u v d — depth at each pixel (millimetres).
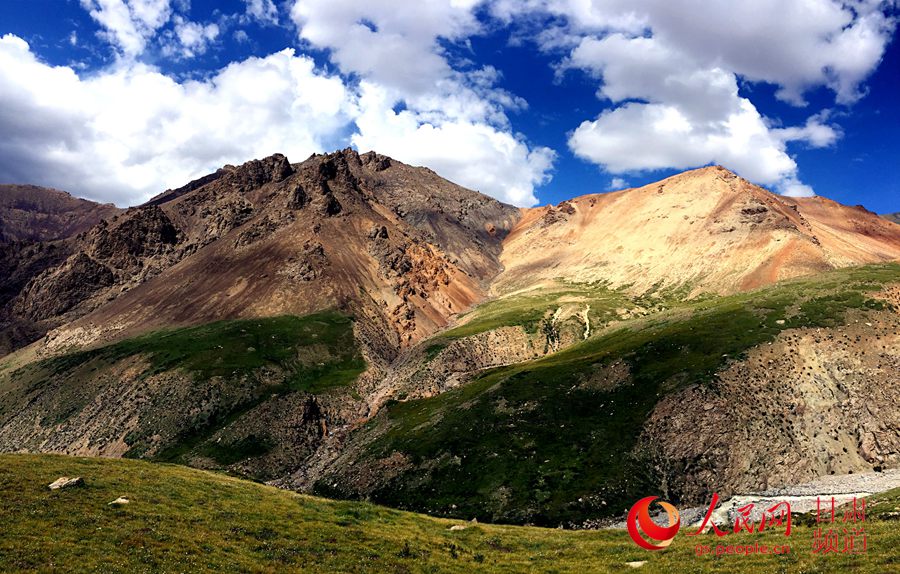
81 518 42094
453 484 104250
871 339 112125
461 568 44250
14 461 56500
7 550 35250
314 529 48250
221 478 64938
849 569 34750
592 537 57625
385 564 42531
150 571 35281
